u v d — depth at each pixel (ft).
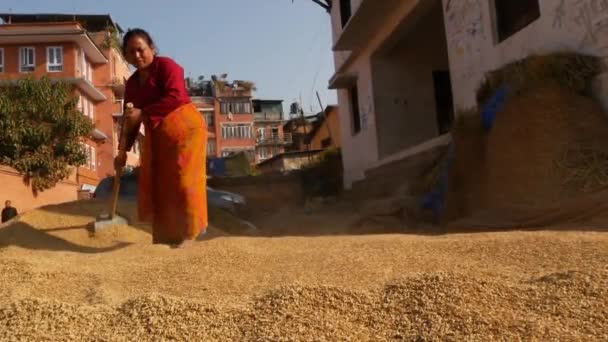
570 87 20.21
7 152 65.41
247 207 35.50
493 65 27.48
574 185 17.85
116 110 113.50
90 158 104.83
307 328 7.54
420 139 45.93
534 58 21.63
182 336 7.63
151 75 14.62
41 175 68.23
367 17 41.16
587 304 7.47
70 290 10.12
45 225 17.11
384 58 46.14
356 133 52.70
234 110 179.22
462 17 30.68
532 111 20.25
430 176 26.96
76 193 84.02
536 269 9.70
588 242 11.30
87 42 100.58
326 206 40.63
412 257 11.39
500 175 20.88
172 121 14.23
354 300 8.33
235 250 12.85
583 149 18.45
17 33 94.79
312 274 10.45
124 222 17.22
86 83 97.50
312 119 168.35
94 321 8.21
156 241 14.65
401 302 8.13
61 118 70.13
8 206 46.09
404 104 46.03
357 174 51.83
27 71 96.43
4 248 14.08
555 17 22.34
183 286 10.09
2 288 10.05
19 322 8.14
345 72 53.42
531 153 19.70
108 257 12.83
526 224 17.44
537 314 7.39
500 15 27.50
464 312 7.52
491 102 23.40
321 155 76.38
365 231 22.93
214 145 174.91
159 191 14.51
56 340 7.64
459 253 11.51
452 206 22.68
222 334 7.63
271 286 9.78
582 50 20.84
